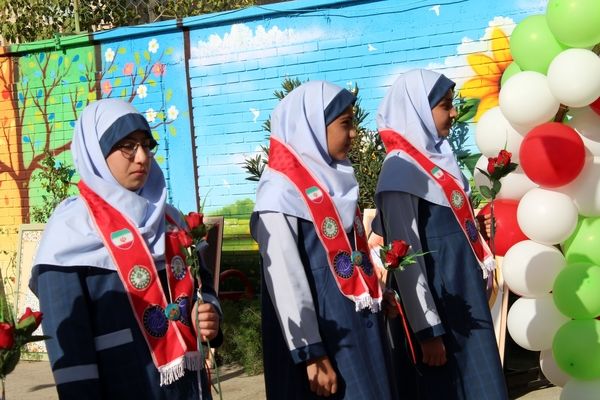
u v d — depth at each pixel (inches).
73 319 106.7
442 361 148.7
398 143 158.7
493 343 152.8
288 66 291.7
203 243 121.0
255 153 299.1
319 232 132.3
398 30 274.2
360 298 131.9
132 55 315.9
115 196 114.8
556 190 162.9
